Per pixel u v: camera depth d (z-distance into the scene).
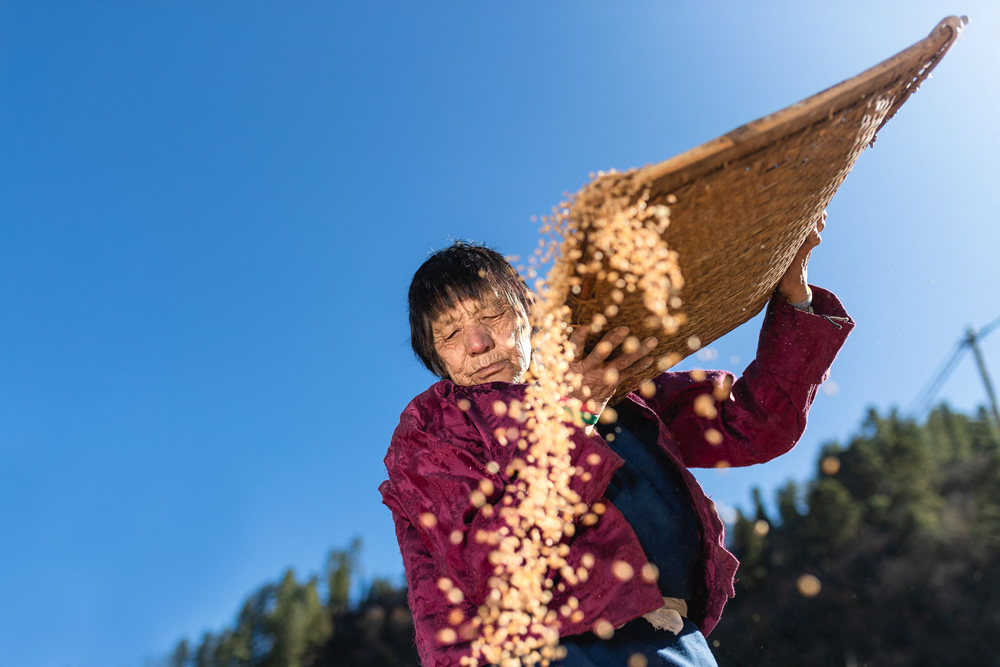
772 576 37.38
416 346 1.54
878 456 43.25
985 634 30.34
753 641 33.88
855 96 1.06
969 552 33.72
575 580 1.13
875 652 30.78
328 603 49.28
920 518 36.75
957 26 1.11
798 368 1.46
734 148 1.01
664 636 1.18
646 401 1.55
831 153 1.12
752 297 1.33
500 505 1.12
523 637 1.10
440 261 1.49
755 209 1.11
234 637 46.59
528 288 1.50
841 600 34.59
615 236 1.05
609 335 1.19
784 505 43.22
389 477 1.36
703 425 1.55
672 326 1.18
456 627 1.15
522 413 1.20
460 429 1.26
